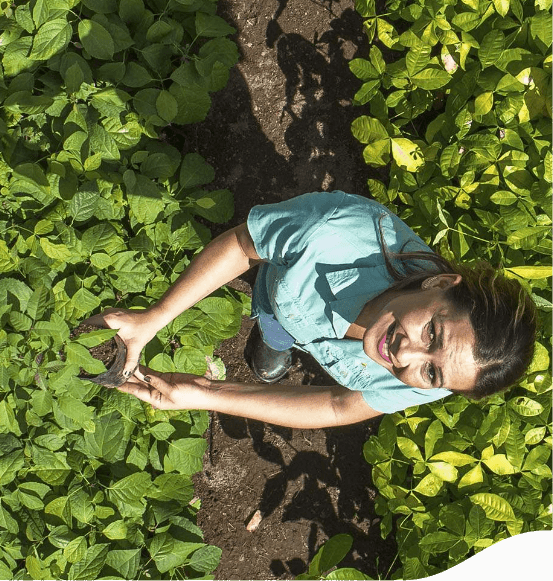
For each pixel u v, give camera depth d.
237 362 2.50
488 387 1.30
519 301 1.26
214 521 2.48
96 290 2.02
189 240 2.14
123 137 2.07
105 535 1.99
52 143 2.02
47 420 1.96
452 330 1.22
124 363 1.61
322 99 2.57
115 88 2.06
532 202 2.09
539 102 2.13
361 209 1.38
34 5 1.99
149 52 2.13
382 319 1.27
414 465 2.23
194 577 2.12
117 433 1.99
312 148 2.56
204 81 2.16
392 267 1.35
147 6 2.22
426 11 2.23
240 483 2.50
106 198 2.03
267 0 2.54
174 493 2.08
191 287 1.55
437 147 2.23
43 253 1.93
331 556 1.98
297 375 2.55
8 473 1.85
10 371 1.83
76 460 1.95
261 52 2.54
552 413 2.10
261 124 2.53
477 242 2.18
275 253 1.42
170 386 1.63
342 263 1.37
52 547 1.92
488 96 2.14
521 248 2.11
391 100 2.30
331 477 2.55
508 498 2.07
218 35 2.20
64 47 1.99
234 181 2.51
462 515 2.07
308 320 1.45
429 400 1.52
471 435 2.11
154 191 2.03
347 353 1.46
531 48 2.19
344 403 1.60
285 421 1.64
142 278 2.02
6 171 1.94
